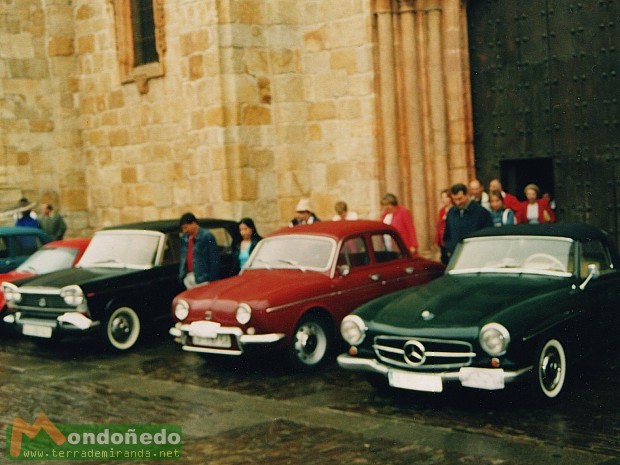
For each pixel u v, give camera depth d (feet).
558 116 49.80
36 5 72.02
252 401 30.60
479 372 26.55
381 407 28.78
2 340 46.37
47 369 38.11
